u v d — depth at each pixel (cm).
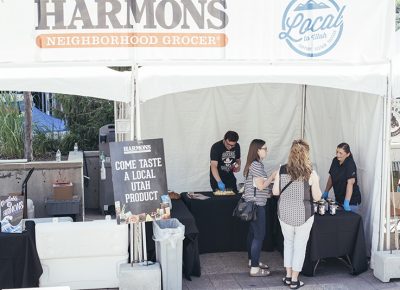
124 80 621
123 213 599
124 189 600
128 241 646
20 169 870
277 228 794
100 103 1218
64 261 634
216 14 654
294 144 639
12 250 600
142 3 638
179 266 623
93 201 1012
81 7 631
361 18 679
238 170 811
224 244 785
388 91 682
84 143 1170
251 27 663
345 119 798
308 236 651
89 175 1002
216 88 849
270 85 859
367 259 728
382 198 698
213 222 775
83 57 637
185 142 855
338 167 738
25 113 914
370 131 730
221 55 661
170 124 846
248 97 859
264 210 688
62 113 1204
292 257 660
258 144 678
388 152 694
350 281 680
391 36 682
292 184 638
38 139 1103
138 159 605
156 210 608
